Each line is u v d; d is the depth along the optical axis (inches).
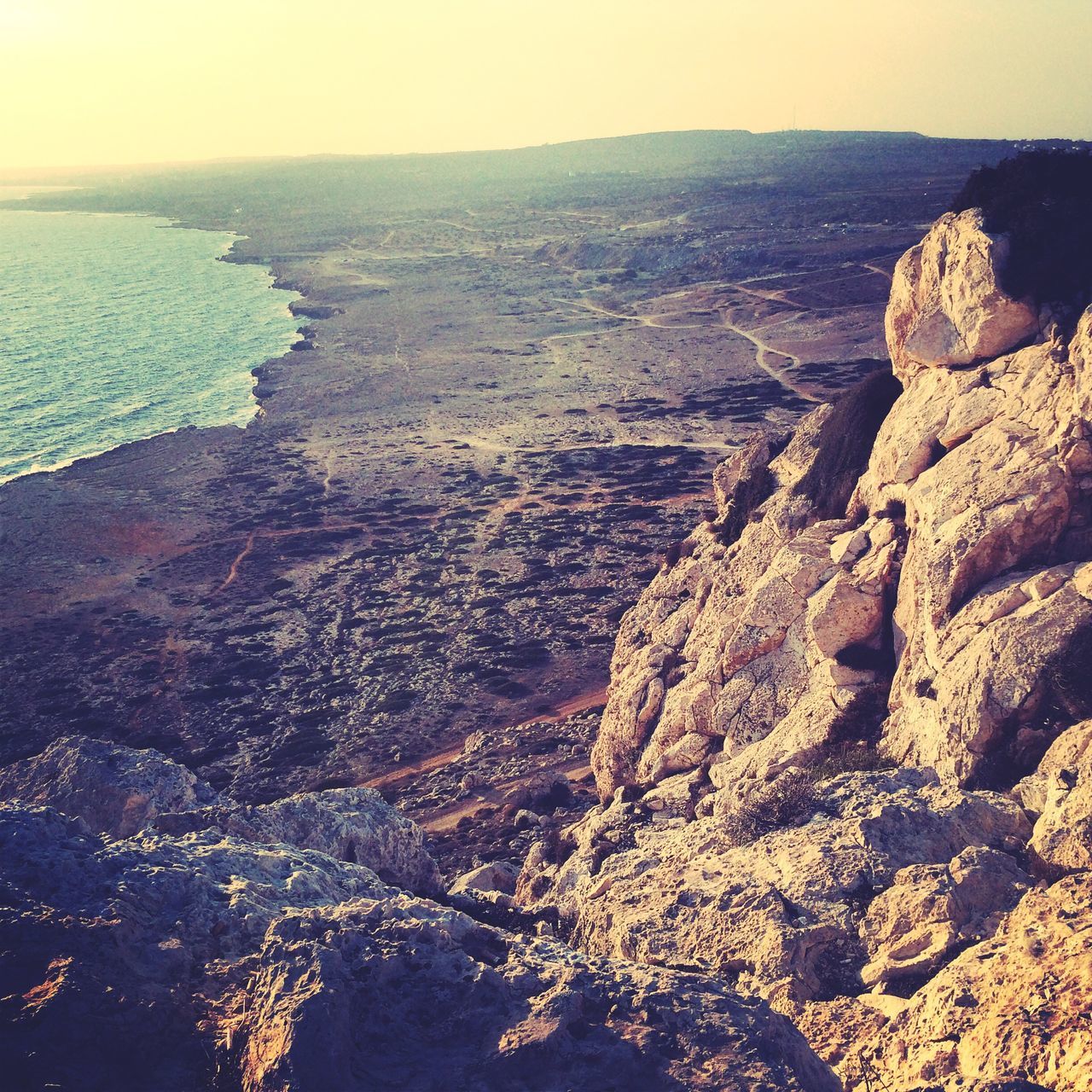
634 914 724.7
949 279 1179.3
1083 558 923.4
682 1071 382.0
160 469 4881.9
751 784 1017.5
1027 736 810.2
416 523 3954.2
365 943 432.1
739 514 1633.9
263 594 3371.1
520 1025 396.2
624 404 5585.6
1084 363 956.6
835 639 1115.3
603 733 1498.5
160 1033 395.2
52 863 481.1
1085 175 1147.3
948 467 1049.5
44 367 7381.9
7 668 2923.2
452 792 1915.6
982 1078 391.9
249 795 2102.6
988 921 602.5
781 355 6274.6
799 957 611.5
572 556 3444.9
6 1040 369.4
